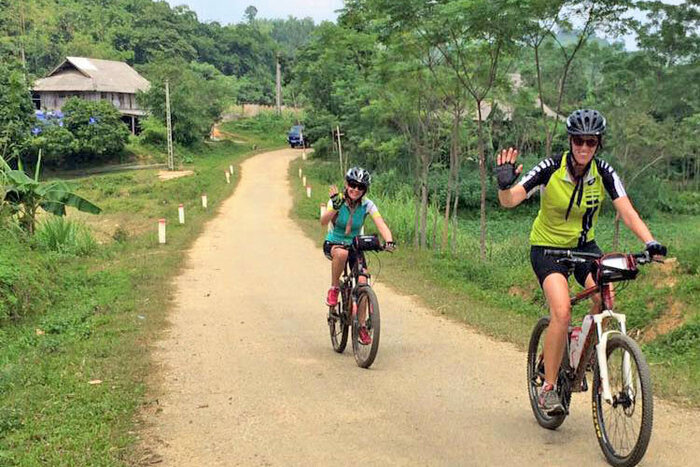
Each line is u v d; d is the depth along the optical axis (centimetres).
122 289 1265
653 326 1042
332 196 718
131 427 529
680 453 447
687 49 1694
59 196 1862
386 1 1611
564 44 1744
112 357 763
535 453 459
